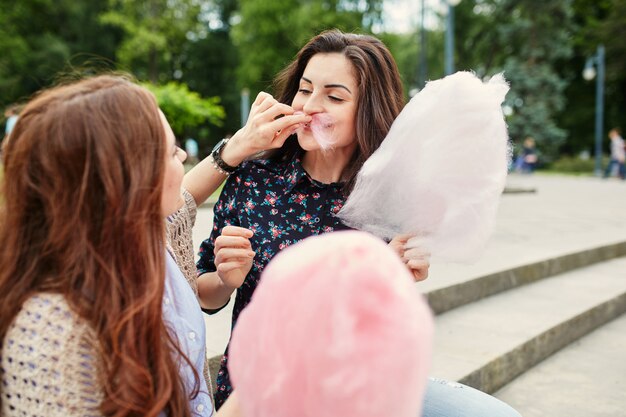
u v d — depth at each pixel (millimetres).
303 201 1480
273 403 529
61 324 811
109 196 821
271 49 25109
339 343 487
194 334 1041
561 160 26875
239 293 1526
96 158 820
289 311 523
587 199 10422
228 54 31406
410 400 504
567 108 32125
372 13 24297
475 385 2490
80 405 810
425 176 1119
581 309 3500
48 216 838
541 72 25266
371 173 1177
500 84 1148
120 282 841
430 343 519
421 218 1156
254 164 1535
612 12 25750
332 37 1415
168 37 23031
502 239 5312
